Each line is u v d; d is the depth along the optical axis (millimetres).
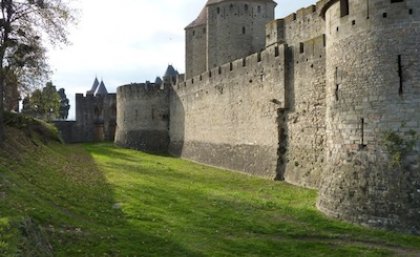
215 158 39344
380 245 15055
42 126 43000
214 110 40562
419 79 16328
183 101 50094
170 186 25938
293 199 22359
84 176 26359
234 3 53062
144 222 17109
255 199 22406
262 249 14750
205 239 15523
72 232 13797
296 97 28000
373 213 16594
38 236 11305
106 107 79188
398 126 16500
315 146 26078
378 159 16891
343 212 17719
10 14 25156
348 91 18141
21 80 30922
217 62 53781
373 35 17250
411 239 15281
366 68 17438
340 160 18453
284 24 36094
